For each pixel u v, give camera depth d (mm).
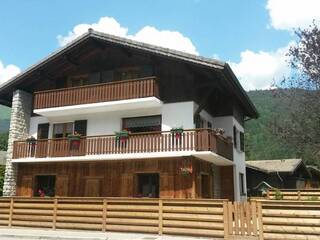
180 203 13164
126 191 18672
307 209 11188
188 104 18422
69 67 22234
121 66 20672
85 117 20969
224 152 19328
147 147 17969
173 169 17797
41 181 21578
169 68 19281
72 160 19625
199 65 17281
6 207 16328
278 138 18359
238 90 20188
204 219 12625
